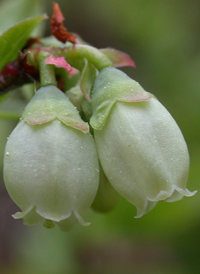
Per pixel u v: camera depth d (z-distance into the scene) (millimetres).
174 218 82
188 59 122
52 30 69
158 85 121
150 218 82
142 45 131
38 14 80
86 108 66
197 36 129
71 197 61
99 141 63
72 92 68
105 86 64
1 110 80
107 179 65
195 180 85
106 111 63
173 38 127
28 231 113
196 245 85
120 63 69
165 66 123
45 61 65
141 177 62
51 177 60
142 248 93
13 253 113
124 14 134
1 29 80
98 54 66
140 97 63
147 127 62
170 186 61
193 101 107
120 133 62
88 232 88
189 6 129
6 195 127
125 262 95
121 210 83
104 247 97
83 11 148
